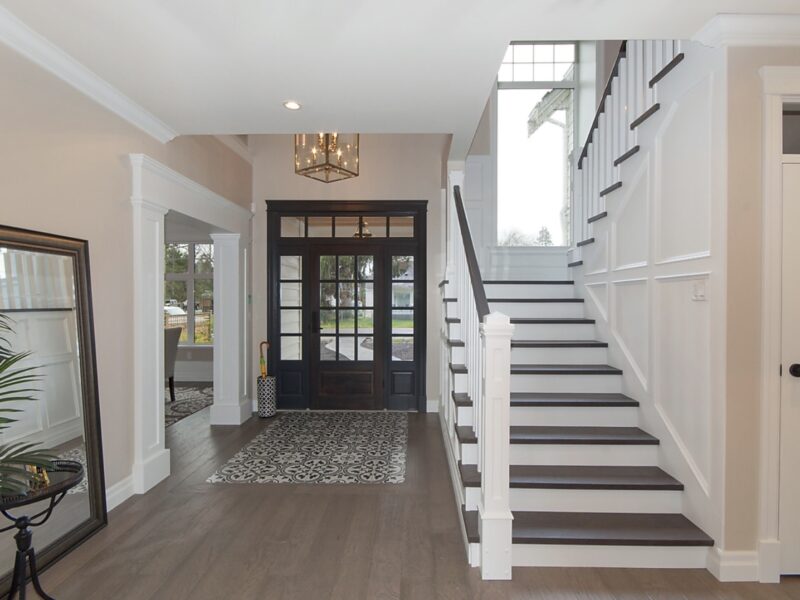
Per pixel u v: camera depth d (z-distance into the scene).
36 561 2.29
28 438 2.35
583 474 2.64
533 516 2.51
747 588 2.16
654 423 2.78
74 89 2.63
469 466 2.82
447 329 4.10
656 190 2.78
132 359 3.23
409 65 2.55
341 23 2.15
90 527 2.66
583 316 4.04
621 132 3.36
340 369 5.76
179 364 7.89
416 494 3.27
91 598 2.12
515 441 2.74
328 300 5.77
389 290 5.73
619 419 3.01
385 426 5.01
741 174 2.18
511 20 2.13
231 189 5.05
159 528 2.77
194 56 2.46
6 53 2.20
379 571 2.34
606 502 2.54
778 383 2.19
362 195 5.67
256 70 2.61
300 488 3.37
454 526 2.81
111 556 2.46
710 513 2.29
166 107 3.11
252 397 5.61
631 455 2.76
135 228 3.23
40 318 2.43
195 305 8.05
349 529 2.77
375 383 5.75
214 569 2.35
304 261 5.74
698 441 2.38
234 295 5.18
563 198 5.91
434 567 2.38
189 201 3.98
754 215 2.18
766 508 2.20
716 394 2.24
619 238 3.32
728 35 2.15
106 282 2.96
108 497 2.97
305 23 2.15
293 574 2.31
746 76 2.17
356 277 5.75
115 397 3.05
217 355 5.15
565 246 5.70
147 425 3.35
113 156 3.01
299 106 3.09
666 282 2.66
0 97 2.17
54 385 2.50
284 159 5.69
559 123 5.95
